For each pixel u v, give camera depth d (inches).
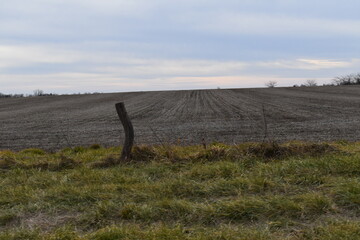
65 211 223.6
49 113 1353.3
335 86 3144.7
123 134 698.2
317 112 1007.0
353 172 262.7
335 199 217.2
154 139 598.9
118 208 217.0
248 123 797.2
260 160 311.7
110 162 326.6
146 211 208.7
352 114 920.3
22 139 679.1
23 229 194.7
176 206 211.2
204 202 223.8
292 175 258.8
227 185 245.1
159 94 2618.1
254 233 178.9
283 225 190.2
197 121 880.9
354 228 177.8
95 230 197.9
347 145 378.6
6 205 233.1
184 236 180.5
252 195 231.5
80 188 255.3
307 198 214.2
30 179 282.7
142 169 300.4
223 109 1221.1
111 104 1807.3
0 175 301.6
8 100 2593.5
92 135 699.4
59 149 542.3
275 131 653.9
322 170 267.4
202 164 307.4
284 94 2142.0
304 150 328.5
